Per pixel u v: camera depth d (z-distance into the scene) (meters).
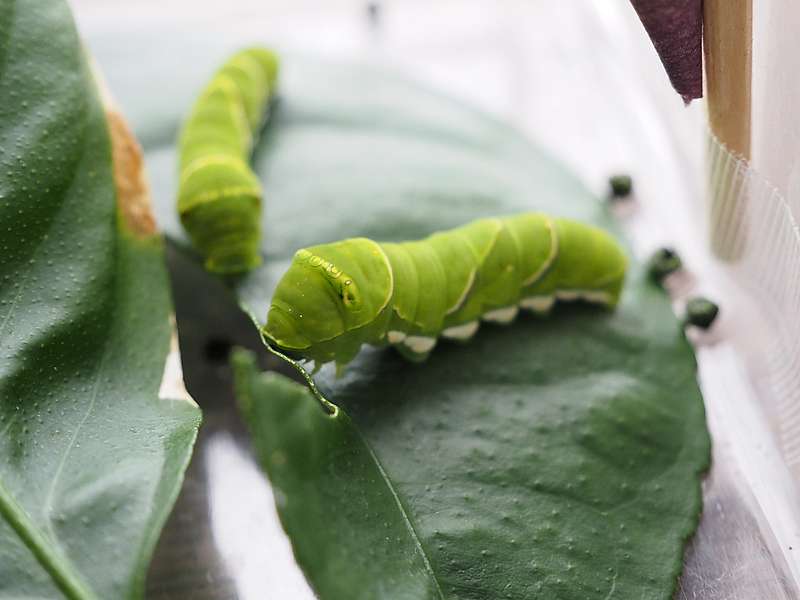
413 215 0.14
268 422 0.13
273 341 0.11
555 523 0.12
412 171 0.15
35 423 0.11
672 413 0.13
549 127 0.19
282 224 0.14
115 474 0.10
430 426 0.12
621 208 0.16
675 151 0.16
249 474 0.13
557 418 0.13
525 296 0.13
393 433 0.12
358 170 0.15
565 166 0.16
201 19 0.22
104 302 0.12
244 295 0.13
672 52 0.12
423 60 0.21
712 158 0.13
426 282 0.12
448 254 0.13
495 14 0.22
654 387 0.13
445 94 0.17
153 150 0.15
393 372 0.13
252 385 0.13
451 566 0.12
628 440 0.13
